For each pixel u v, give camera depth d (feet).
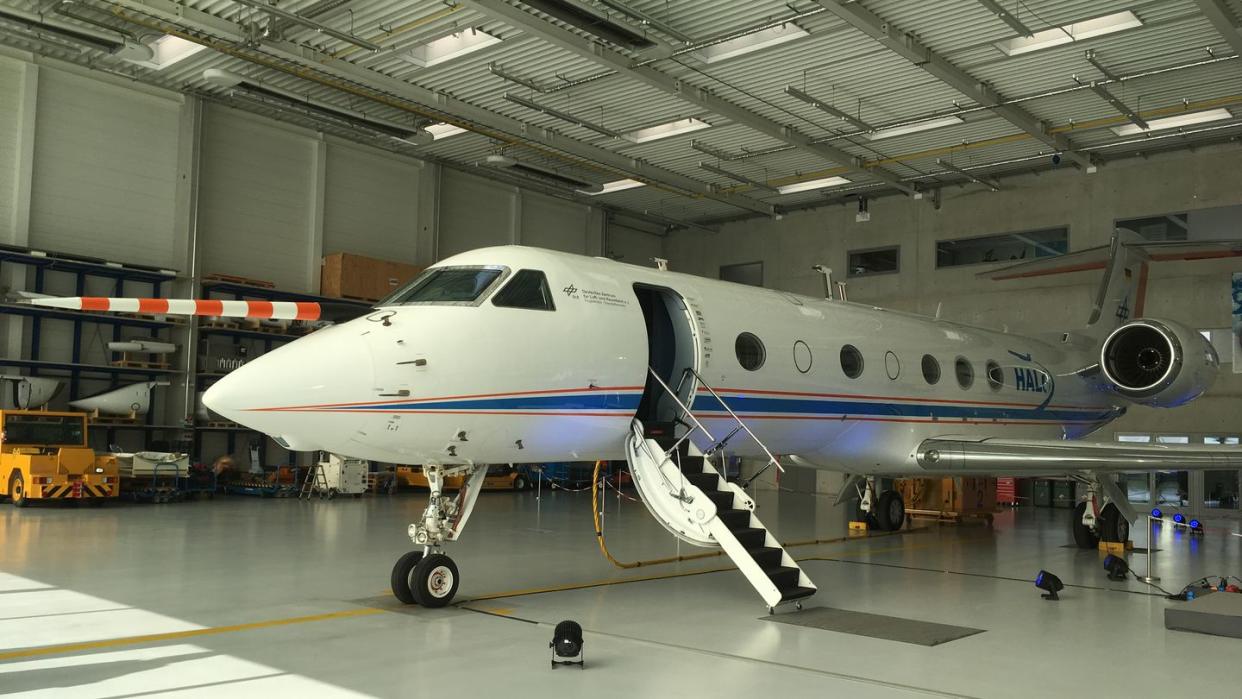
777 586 27.71
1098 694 19.02
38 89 58.34
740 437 35.40
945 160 72.54
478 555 39.11
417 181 77.66
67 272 60.13
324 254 71.72
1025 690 19.20
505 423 27.63
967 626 25.94
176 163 63.98
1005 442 41.29
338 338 26.32
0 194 56.85
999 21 49.34
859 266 85.92
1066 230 74.49
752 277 93.09
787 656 21.83
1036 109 61.72
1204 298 69.05
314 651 21.29
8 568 31.73
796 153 71.51
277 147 69.31
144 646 21.38
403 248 76.54
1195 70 54.95
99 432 61.52
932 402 44.24
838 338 39.70
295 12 49.83
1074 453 38.65
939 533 53.88
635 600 29.22
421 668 19.94
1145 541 50.55
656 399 34.47
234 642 21.99
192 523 47.14
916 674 20.34
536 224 87.20
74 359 61.05
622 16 48.93
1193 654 22.75
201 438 66.74
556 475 83.05
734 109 61.62
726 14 49.62
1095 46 51.80
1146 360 45.78
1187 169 69.51
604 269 31.63
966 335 49.19
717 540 28.25
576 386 28.99
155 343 61.57
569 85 58.34
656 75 56.44
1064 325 74.23
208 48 55.06
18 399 56.90
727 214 91.86
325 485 64.85
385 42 53.01
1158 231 70.79
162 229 63.31
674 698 18.02
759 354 35.14
